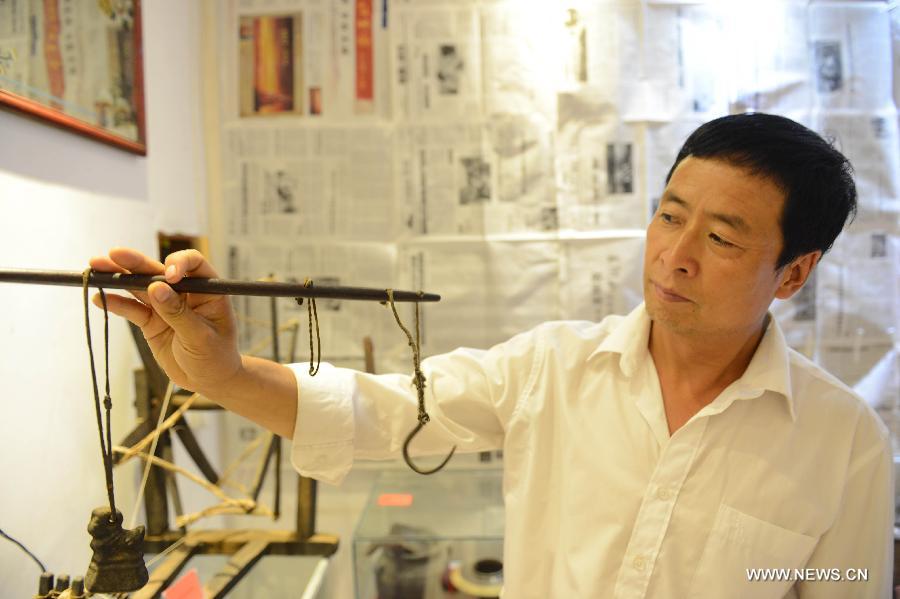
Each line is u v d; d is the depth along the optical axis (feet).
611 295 4.36
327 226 4.43
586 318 4.38
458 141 4.36
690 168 1.98
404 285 4.43
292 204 4.43
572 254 4.36
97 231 3.12
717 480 2.18
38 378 2.66
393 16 4.33
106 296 1.80
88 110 2.99
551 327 2.65
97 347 3.11
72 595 2.09
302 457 2.24
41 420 2.68
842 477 2.22
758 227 1.87
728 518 2.16
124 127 3.31
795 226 1.89
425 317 4.44
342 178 4.41
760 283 1.95
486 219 4.38
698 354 2.25
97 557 1.84
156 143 3.76
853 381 4.32
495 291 4.40
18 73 2.49
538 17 4.29
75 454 2.91
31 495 2.62
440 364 2.62
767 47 4.25
